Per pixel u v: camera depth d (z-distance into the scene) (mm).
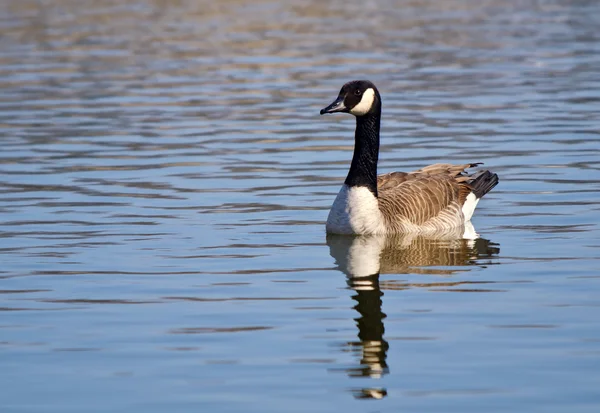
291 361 10664
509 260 14586
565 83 29750
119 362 10680
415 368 10453
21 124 25141
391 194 16750
